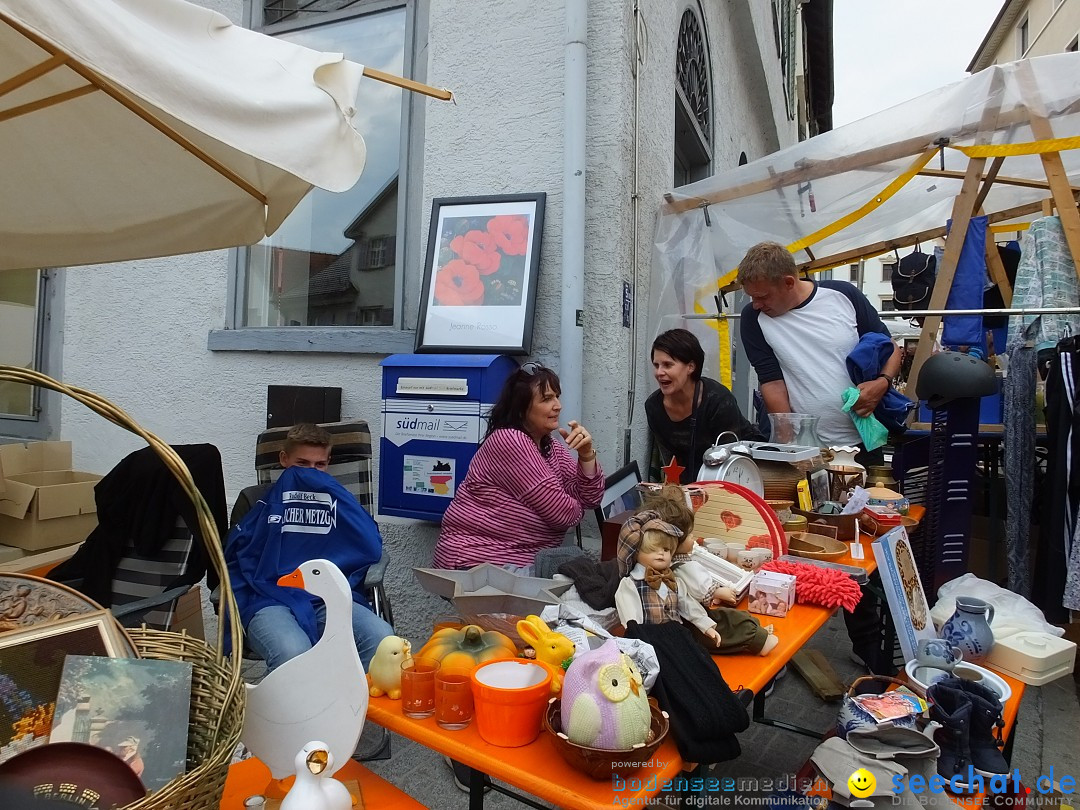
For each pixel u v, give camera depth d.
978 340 3.30
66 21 1.08
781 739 2.70
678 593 1.50
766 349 3.27
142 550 2.44
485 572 1.79
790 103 10.36
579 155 3.20
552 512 2.50
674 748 1.14
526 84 3.41
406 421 3.06
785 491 2.43
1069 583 2.83
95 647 1.07
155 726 0.98
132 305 4.39
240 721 0.99
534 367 2.67
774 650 1.49
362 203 3.88
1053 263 3.21
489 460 2.56
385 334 3.62
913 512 2.84
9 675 0.98
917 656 1.81
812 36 12.55
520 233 3.31
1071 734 2.77
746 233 4.33
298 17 4.11
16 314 4.75
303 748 1.06
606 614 1.54
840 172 3.63
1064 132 3.07
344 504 2.46
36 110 1.79
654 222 3.96
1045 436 3.64
